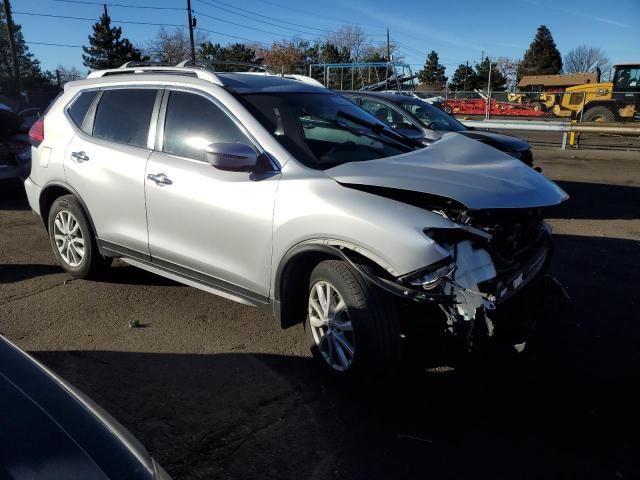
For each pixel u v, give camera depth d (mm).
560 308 4094
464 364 3613
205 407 3148
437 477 2633
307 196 3230
